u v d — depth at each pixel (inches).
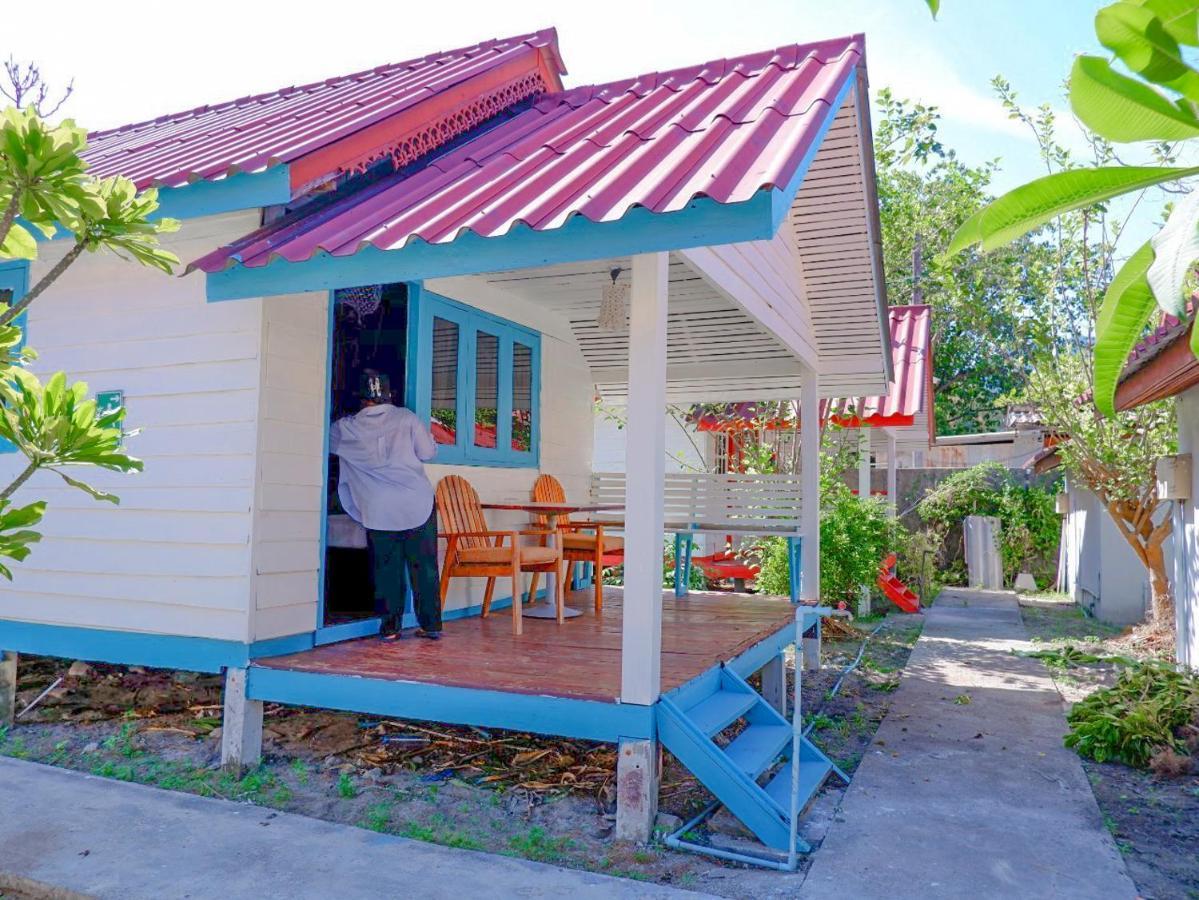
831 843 173.3
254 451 209.0
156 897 146.0
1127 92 65.5
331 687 200.4
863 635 437.1
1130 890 153.4
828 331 353.1
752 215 150.9
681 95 244.7
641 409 178.2
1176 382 268.5
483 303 296.4
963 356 994.1
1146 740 227.3
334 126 231.9
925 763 228.2
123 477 227.0
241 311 213.9
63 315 242.2
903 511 724.7
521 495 318.3
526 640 240.8
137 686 272.4
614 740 176.1
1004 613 522.9
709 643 243.9
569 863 163.6
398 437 238.7
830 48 255.9
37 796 191.6
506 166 213.9
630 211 157.4
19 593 242.7
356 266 178.1
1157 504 415.5
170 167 229.8
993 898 149.6
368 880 152.7
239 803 189.5
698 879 156.9
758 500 362.9
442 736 235.0
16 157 110.5
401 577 239.0
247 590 208.1
